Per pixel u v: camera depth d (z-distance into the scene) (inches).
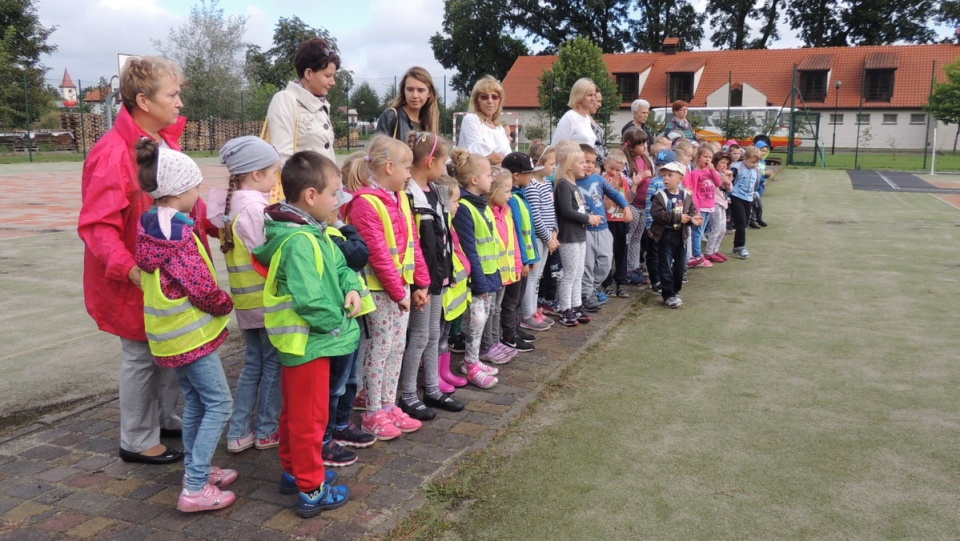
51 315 228.5
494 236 168.6
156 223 109.0
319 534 106.3
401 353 143.6
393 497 117.7
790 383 172.2
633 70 1755.7
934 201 580.7
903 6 1935.3
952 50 1649.9
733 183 356.8
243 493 119.5
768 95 1686.8
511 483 123.2
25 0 1587.1
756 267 319.3
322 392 110.3
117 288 120.7
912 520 111.5
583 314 228.7
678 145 293.1
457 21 2001.7
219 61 1518.2
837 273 302.8
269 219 110.4
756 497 118.6
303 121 155.9
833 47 1829.5
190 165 111.0
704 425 147.8
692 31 2091.5
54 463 130.0
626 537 106.7
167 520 110.5
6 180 727.1
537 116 1347.2
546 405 159.6
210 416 113.3
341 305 112.1
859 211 516.4
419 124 191.8
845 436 142.2
